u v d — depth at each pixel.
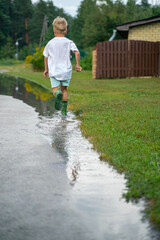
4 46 78.50
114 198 2.44
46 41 26.22
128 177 2.91
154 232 1.95
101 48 17.06
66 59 5.67
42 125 5.35
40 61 26.09
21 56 74.69
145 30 19.06
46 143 4.18
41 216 2.14
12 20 99.81
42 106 7.66
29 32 96.25
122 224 2.04
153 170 3.01
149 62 18.06
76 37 79.31
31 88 12.53
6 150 3.82
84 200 2.40
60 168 3.17
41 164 3.29
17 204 2.32
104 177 2.92
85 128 4.90
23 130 4.96
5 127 5.18
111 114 6.01
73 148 3.94
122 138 4.20
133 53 17.56
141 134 4.43
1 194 2.51
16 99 9.01
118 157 3.40
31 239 1.86
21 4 99.31
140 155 3.48
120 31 20.98
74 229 1.97
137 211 2.22
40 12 93.44
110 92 10.22
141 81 14.77
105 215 2.16
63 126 5.28
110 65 17.33
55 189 2.62
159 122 5.23
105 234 1.92
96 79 16.91
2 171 3.06
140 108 6.73
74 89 10.91
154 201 2.37
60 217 2.12
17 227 1.99
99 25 51.09
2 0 92.06
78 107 7.02
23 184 2.73
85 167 3.21
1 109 7.13
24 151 3.79
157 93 9.74
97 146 3.90
